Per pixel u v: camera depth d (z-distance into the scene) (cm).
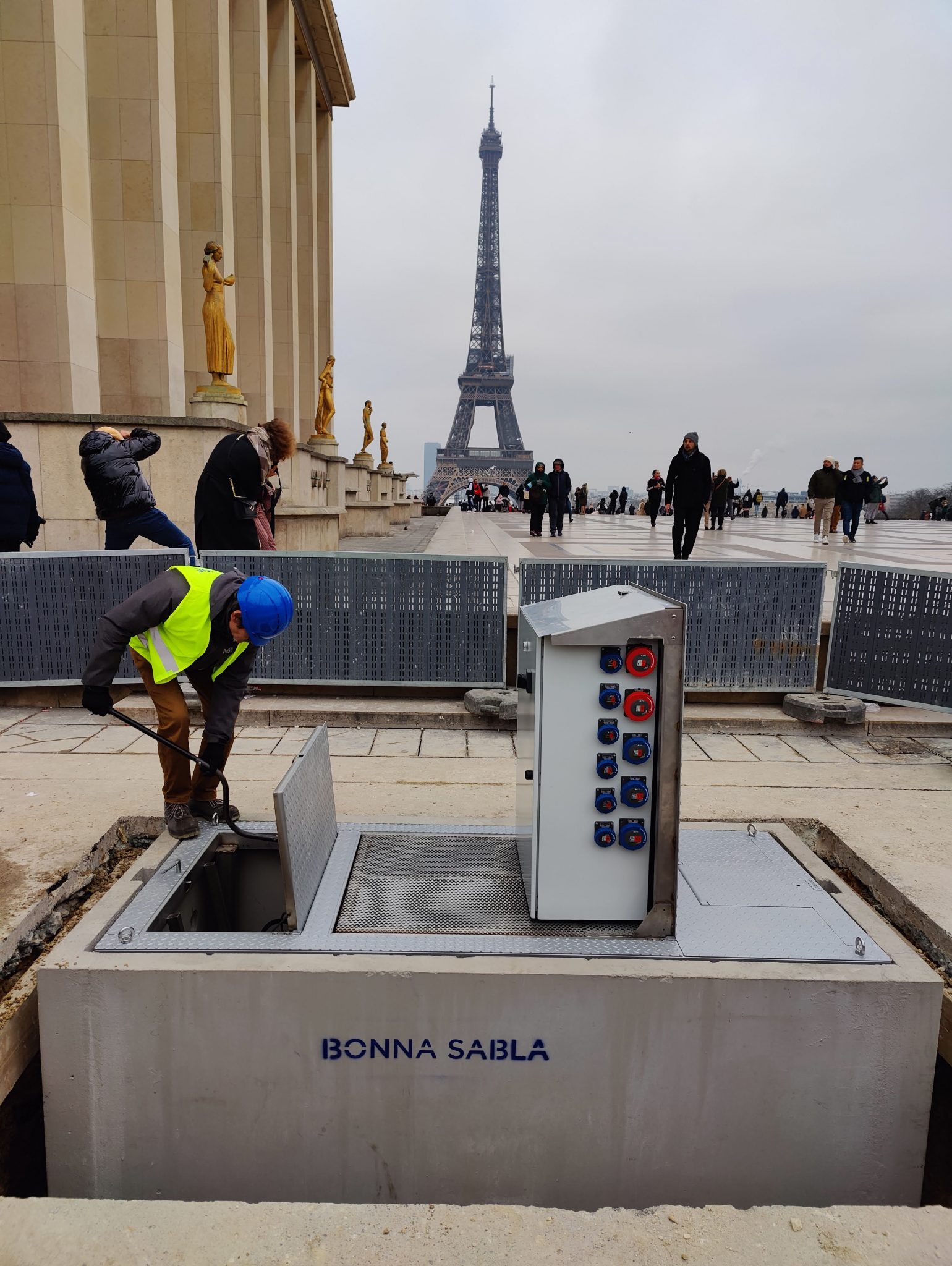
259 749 564
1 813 437
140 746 561
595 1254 208
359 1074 288
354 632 662
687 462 1070
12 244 1184
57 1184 296
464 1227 215
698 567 654
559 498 1958
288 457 723
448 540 1791
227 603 339
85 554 639
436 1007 282
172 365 1451
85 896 382
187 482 1071
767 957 294
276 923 342
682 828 413
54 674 650
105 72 1380
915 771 541
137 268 1418
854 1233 216
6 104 1166
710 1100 292
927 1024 288
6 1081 286
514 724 626
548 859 308
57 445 1041
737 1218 221
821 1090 292
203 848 363
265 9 2030
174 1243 208
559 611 329
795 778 523
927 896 366
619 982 281
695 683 668
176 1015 282
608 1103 292
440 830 391
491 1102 292
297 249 2848
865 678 666
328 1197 299
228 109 1728
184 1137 292
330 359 2222
